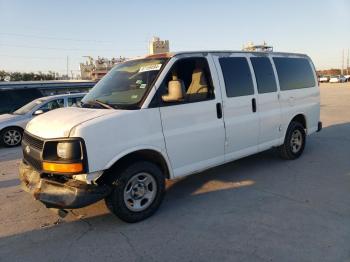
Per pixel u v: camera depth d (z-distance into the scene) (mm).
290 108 7133
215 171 6828
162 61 5051
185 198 5504
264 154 7961
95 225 4648
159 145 4754
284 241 4035
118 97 4949
